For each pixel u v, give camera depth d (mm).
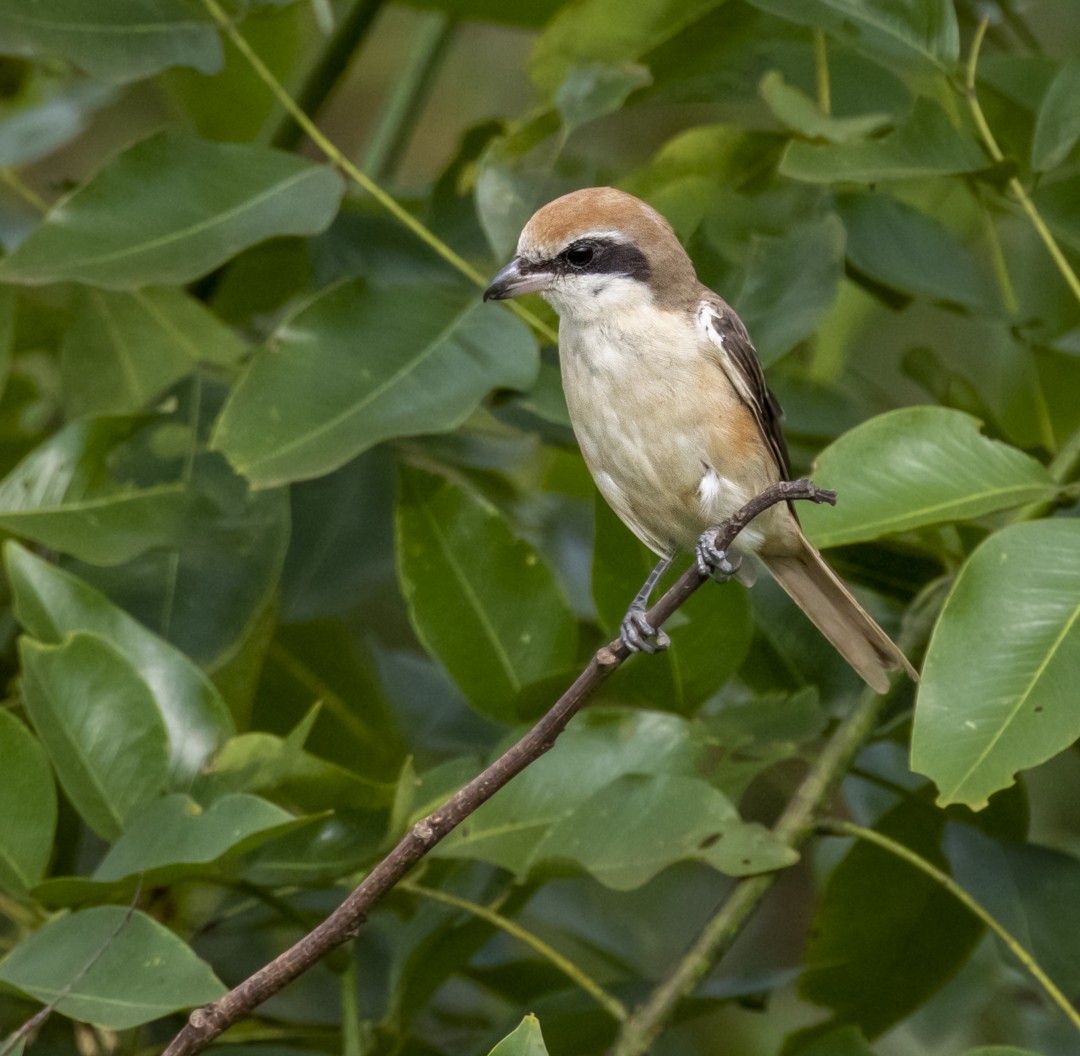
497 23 11305
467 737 11039
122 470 9031
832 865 11312
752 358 8938
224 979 11094
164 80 11469
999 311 10258
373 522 10555
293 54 11211
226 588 8977
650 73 10305
